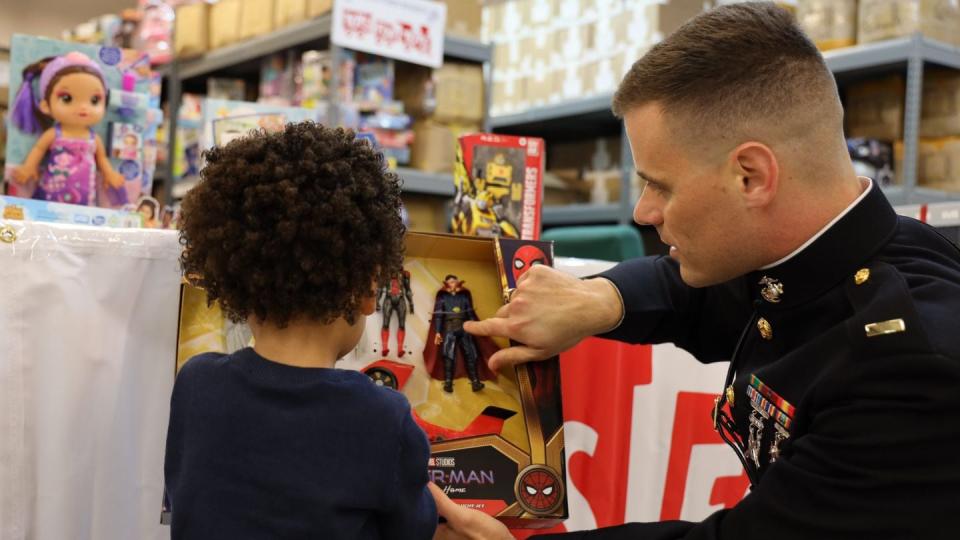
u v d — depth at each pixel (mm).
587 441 1371
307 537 767
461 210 1357
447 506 919
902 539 727
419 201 3100
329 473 782
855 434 747
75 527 1005
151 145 1577
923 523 721
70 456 1000
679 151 859
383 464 802
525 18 4238
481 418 1052
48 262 987
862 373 760
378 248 833
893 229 877
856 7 3066
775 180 838
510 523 1031
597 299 1065
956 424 714
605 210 3982
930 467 720
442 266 1135
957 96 2963
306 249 786
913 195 2875
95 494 1019
